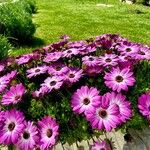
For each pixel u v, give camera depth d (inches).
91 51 17.8
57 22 99.7
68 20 102.9
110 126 13.2
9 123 14.4
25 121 14.5
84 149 15.0
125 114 13.6
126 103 13.9
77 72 15.6
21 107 16.0
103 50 18.7
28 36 72.3
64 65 16.8
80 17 109.0
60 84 14.9
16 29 70.6
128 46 17.8
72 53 17.4
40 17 110.0
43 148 13.6
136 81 16.2
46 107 15.9
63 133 15.1
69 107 15.2
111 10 125.6
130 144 15.0
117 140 15.1
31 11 115.1
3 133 14.3
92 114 13.5
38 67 17.2
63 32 85.3
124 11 123.7
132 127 15.3
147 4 151.6
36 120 15.8
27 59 18.6
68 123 15.1
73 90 16.2
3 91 17.2
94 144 13.9
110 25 97.2
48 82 15.5
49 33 83.6
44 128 14.1
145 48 18.0
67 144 15.2
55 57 17.6
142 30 92.3
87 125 14.8
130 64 15.9
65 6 136.1
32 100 15.7
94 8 130.9
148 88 16.6
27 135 14.2
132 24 100.5
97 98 13.9
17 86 15.6
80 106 13.9
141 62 17.6
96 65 15.8
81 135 14.9
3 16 70.6
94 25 96.0
